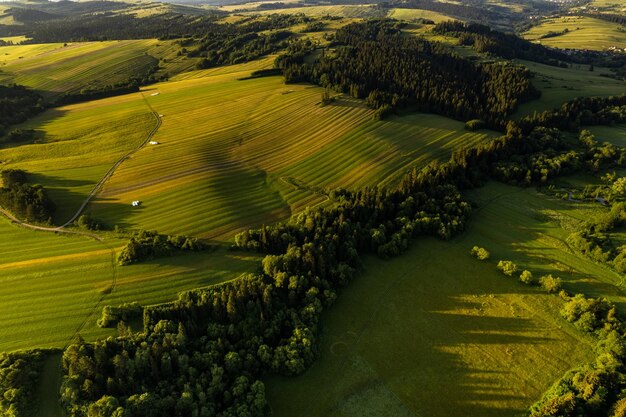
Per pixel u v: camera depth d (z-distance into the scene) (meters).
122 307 70.75
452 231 97.62
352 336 71.81
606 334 69.44
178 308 69.69
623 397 55.66
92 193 111.00
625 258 84.50
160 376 59.38
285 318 71.62
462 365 66.75
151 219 100.62
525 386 63.25
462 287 83.06
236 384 59.00
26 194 100.12
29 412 55.06
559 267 88.12
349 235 89.75
